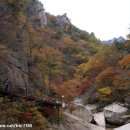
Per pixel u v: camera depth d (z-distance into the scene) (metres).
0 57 25.72
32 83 30.67
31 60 34.84
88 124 28.61
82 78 66.38
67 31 117.38
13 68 26.59
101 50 68.56
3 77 23.72
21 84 26.22
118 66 53.91
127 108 42.75
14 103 20.28
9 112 18.47
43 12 82.81
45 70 38.91
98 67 62.94
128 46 64.31
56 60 47.75
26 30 39.94
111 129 33.94
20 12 38.94
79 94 58.19
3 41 29.66
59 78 50.09
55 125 23.64
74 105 34.16
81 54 91.69
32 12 57.91
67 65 79.25
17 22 36.44
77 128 26.06
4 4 33.34
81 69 67.38
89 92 57.28
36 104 23.38
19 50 31.89
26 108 20.98
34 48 39.53
